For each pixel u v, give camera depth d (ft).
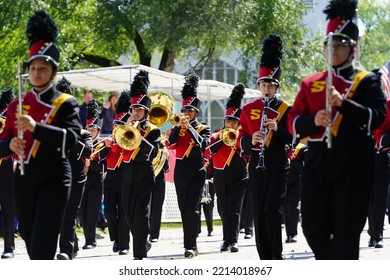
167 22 267.18
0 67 247.91
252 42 286.87
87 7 279.69
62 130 81.35
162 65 294.87
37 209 82.33
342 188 78.13
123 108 140.15
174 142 128.47
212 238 172.96
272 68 108.68
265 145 107.45
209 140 133.69
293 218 156.25
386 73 185.98
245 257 125.90
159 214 161.68
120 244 136.77
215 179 137.49
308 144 80.07
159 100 145.69
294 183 156.35
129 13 271.49
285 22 288.30
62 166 82.84
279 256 107.14
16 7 240.32
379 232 134.31
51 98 83.30
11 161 133.59
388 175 132.98
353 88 78.48
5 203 133.69
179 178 128.47
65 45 256.73
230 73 355.97
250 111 109.19
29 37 84.43
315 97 79.92
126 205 118.01
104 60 297.33
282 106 107.55
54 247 82.38
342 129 78.13
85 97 196.24
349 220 77.97
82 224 151.02
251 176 108.37
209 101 217.36
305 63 294.25
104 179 143.64
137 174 117.50
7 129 85.20
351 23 80.23
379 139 128.26
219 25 269.23
